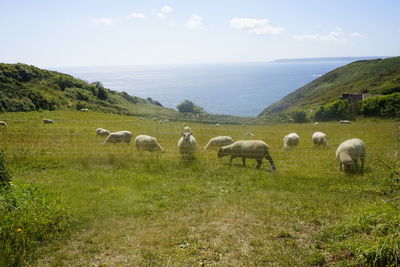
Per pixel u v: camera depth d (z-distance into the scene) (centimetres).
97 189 925
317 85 15038
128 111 7144
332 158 1362
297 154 1478
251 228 660
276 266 511
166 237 623
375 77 11694
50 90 5906
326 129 2662
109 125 2809
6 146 1401
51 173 1084
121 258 550
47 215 669
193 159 1295
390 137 1848
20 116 3241
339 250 533
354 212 679
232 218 717
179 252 562
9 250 537
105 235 636
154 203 826
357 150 1119
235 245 585
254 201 824
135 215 749
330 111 4572
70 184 959
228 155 1373
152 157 1259
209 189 947
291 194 879
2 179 759
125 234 643
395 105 4106
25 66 6894
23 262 526
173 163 1196
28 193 763
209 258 542
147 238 620
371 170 1071
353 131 2366
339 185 933
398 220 541
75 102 5809
